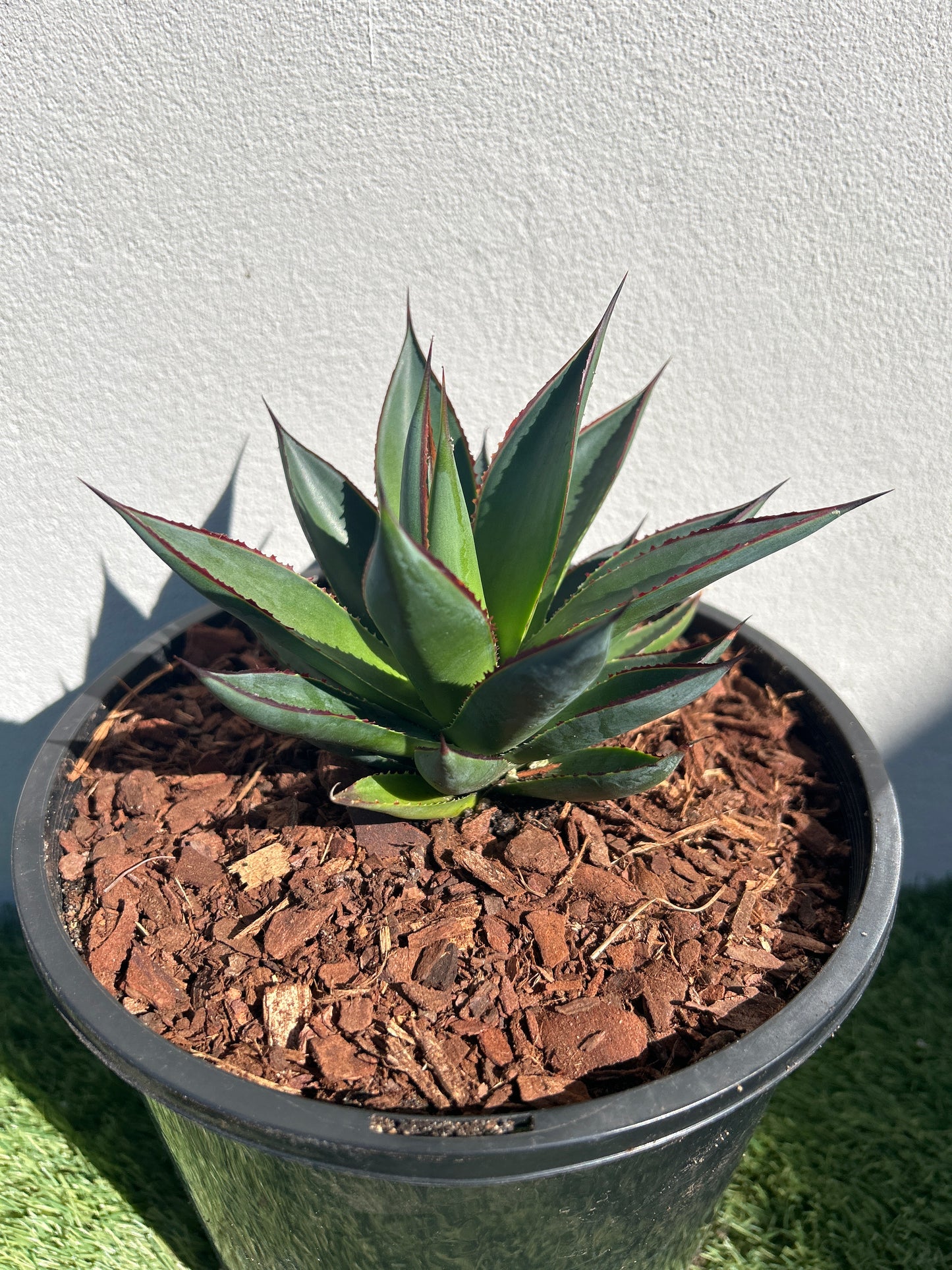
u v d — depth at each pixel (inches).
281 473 20.1
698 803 16.8
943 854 24.2
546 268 18.3
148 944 14.4
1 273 17.5
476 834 15.6
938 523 20.3
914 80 16.4
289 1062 13.0
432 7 16.1
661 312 18.7
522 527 15.0
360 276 18.3
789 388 19.3
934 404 19.1
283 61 16.3
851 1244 17.7
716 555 13.7
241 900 14.9
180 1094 11.8
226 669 19.3
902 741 23.0
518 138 17.1
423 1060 13.0
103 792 16.8
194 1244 17.6
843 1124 19.4
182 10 15.8
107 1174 18.3
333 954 14.1
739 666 19.3
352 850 15.4
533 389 19.6
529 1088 12.7
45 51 16.0
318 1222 13.1
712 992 13.9
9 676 21.2
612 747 14.6
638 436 20.0
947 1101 19.8
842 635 21.9
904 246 17.8
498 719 13.2
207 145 16.9
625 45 16.4
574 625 15.5
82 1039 12.9
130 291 17.9
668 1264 15.6
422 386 13.8
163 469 19.6
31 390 18.5
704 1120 11.9
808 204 17.6
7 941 22.2
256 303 18.3
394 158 17.3
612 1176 12.3
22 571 20.1
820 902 15.4
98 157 16.8
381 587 12.1
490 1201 12.1
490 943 14.2
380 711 15.6
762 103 16.8
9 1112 19.0
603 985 13.9
